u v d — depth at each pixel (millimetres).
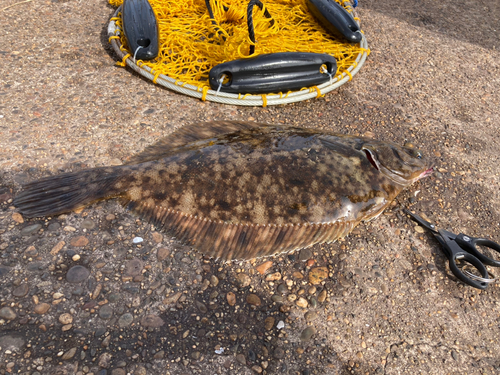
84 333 398
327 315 429
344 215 459
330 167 465
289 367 395
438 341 424
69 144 553
